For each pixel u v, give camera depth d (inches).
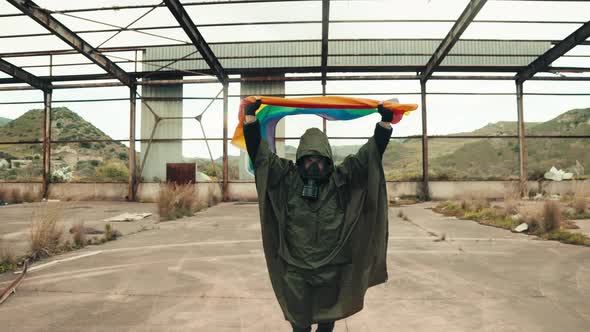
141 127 882.1
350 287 93.0
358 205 94.9
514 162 2463.1
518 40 819.4
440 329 138.3
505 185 846.5
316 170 91.0
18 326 142.9
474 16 626.8
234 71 863.1
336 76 853.8
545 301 168.9
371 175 94.4
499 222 434.6
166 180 860.0
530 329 137.8
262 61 853.8
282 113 125.7
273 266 96.7
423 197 848.9
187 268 233.6
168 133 877.8
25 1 596.1
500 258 258.8
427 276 212.5
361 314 154.0
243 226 429.7
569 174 852.6
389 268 231.5
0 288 190.9
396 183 866.8
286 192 95.5
